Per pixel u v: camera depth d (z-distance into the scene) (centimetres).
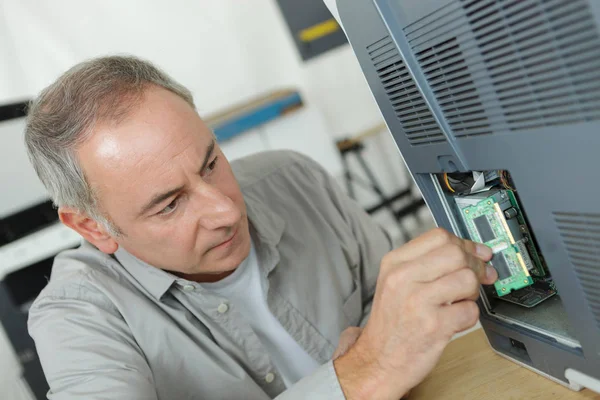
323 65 326
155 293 89
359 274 114
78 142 68
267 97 301
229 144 271
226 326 92
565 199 43
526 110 42
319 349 100
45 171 74
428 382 67
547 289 62
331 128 332
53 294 87
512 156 46
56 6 266
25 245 222
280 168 117
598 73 35
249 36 310
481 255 57
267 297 95
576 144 39
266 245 95
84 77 71
